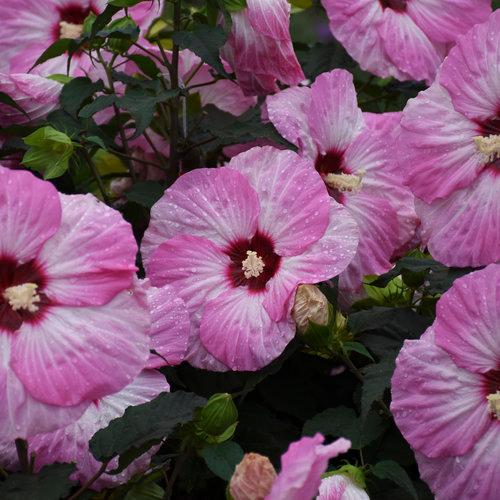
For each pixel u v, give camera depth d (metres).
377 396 1.15
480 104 1.27
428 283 1.34
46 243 1.02
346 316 1.31
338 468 1.20
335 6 1.41
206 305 1.22
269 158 1.24
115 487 1.12
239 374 1.25
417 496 1.16
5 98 1.28
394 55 1.41
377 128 1.35
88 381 1.00
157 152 1.43
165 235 1.24
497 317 1.14
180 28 1.35
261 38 1.32
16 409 0.99
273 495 0.94
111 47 1.32
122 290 1.01
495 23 1.26
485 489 1.15
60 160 1.22
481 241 1.28
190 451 1.13
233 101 1.48
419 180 1.29
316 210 1.21
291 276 1.21
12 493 1.01
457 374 1.15
